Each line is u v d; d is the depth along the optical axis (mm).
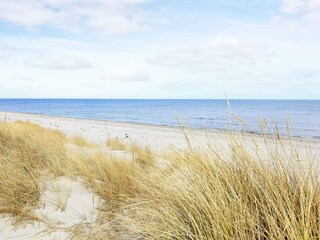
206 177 2703
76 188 3994
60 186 4000
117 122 37438
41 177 4258
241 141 2809
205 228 2230
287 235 1854
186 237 2312
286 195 2129
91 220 3092
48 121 33031
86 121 36531
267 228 2080
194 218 2395
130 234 2791
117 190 3729
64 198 3631
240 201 2154
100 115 63062
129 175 4000
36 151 5738
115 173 4227
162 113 75750
